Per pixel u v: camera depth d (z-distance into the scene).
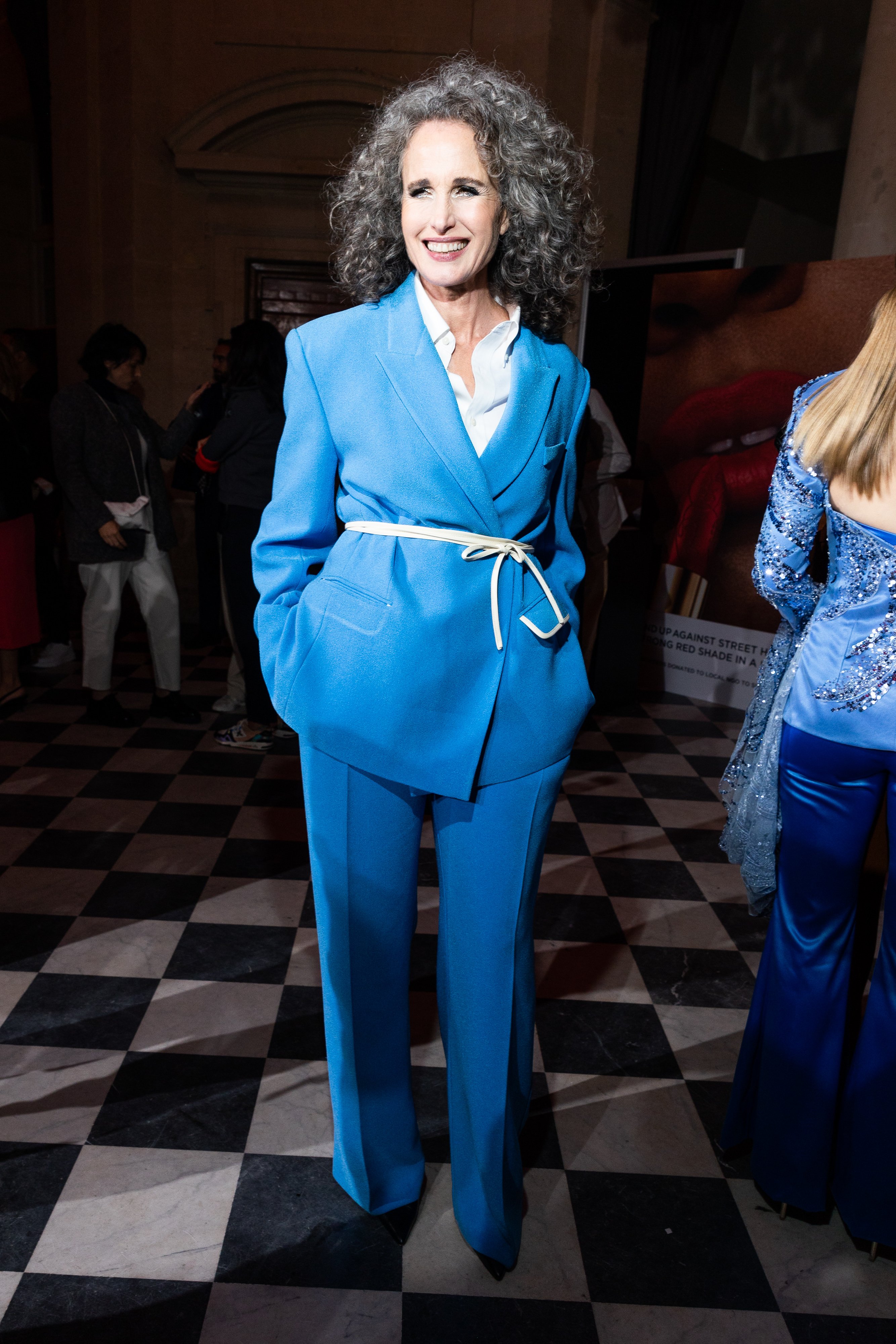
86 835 3.17
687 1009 2.38
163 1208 1.68
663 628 5.23
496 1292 1.55
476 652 1.34
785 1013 1.68
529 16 5.34
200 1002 2.29
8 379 4.18
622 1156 1.87
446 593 1.33
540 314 1.44
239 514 3.86
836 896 1.62
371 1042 1.53
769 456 4.70
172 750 3.99
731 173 7.01
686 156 5.81
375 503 1.36
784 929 1.69
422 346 1.30
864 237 4.80
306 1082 2.03
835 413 1.49
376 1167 1.61
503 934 1.43
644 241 6.04
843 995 1.67
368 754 1.35
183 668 5.22
